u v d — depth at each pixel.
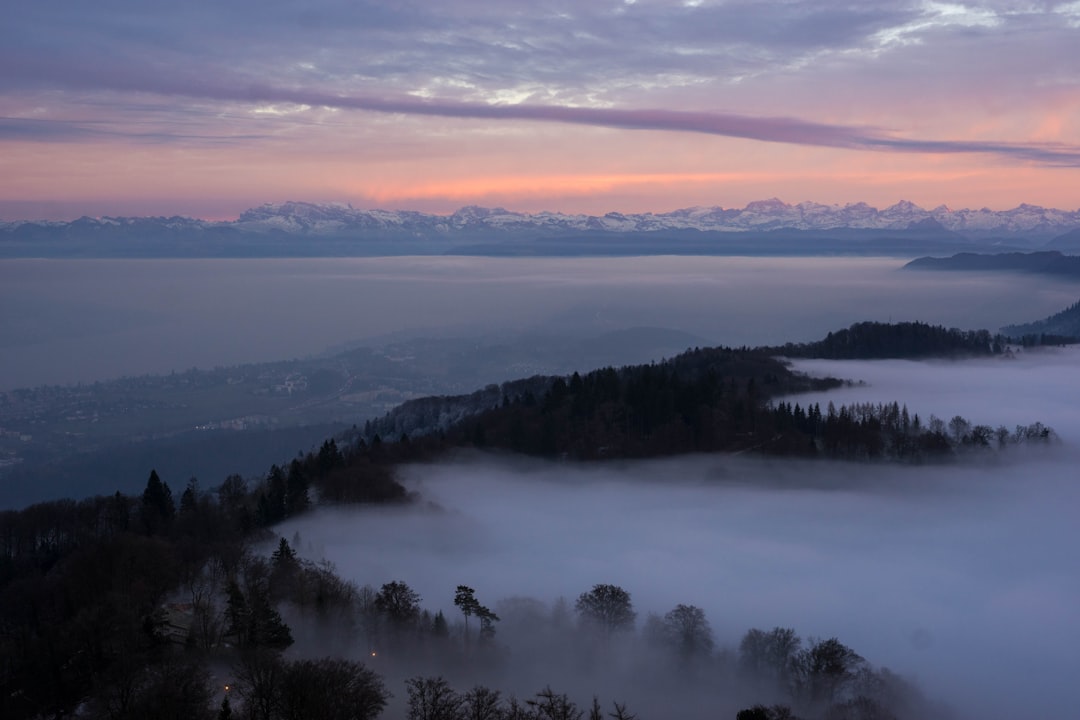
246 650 90.25
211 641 93.00
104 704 80.06
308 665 81.44
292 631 103.50
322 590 108.81
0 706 82.94
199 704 78.94
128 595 103.00
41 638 92.56
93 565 112.38
